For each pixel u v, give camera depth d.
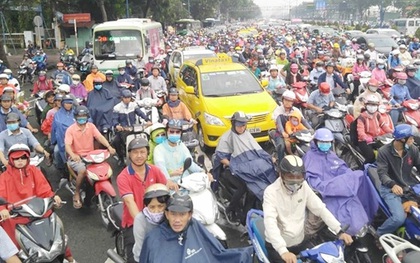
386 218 5.70
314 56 21.44
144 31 20.27
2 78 12.08
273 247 4.30
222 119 10.00
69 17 38.12
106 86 11.73
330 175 5.64
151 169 5.02
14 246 4.46
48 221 5.11
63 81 13.55
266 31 53.34
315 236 4.86
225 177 6.47
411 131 5.55
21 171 5.54
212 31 68.94
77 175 7.11
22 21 42.66
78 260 5.93
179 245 3.88
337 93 10.43
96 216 7.29
